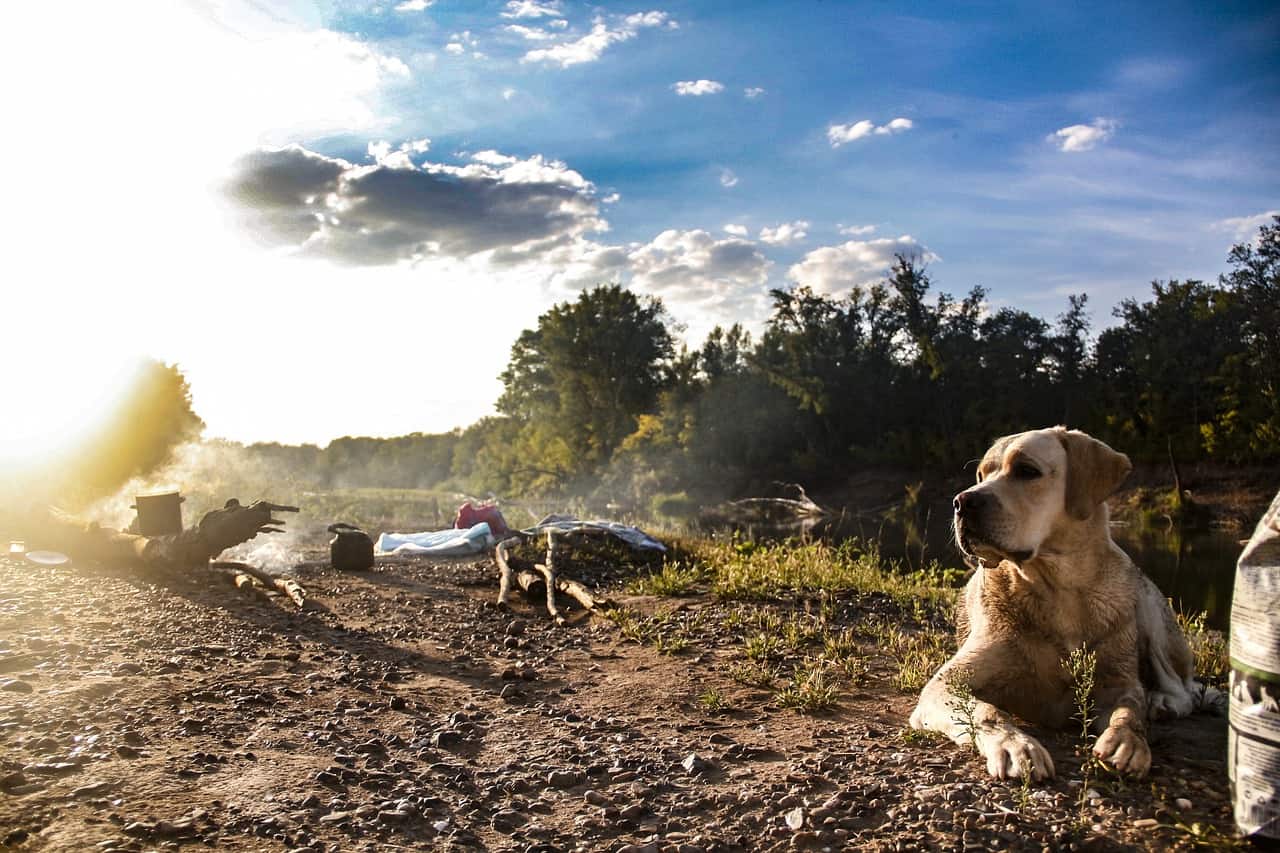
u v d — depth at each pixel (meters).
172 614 7.43
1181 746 4.17
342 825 3.34
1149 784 3.63
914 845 3.15
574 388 83.44
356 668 5.95
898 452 66.25
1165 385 56.25
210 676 5.46
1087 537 4.33
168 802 3.43
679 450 75.19
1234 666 3.17
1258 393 50.72
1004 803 3.46
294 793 3.62
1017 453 4.33
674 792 3.79
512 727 4.77
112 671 5.32
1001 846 3.12
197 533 9.20
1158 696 4.57
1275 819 2.98
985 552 4.23
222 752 4.07
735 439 74.00
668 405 77.19
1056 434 4.40
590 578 10.54
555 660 6.45
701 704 5.23
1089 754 4.00
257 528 9.39
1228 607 13.26
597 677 5.93
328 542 14.97
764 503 63.69
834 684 5.53
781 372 71.88
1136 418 58.22
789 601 8.60
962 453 63.03
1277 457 48.38
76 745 4.00
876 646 6.77
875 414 70.44
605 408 82.75
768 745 4.43
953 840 3.17
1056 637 4.40
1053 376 67.00
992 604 4.59
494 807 3.63
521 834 3.35
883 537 31.66
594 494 78.19
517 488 87.69
